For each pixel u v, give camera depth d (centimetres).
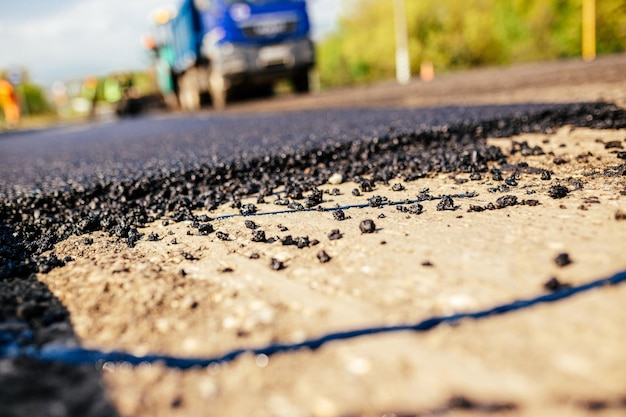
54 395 80
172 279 128
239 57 1150
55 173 328
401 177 220
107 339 98
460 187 191
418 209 162
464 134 292
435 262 118
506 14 3069
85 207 220
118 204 218
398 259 123
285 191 214
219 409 74
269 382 79
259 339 93
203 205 207
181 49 1479
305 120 527
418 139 286
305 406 73
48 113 6153
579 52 2586
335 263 127
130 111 2070
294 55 1181
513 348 79
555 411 65
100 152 457
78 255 155
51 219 201
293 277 121
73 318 110
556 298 92
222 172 254
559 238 121
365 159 262
